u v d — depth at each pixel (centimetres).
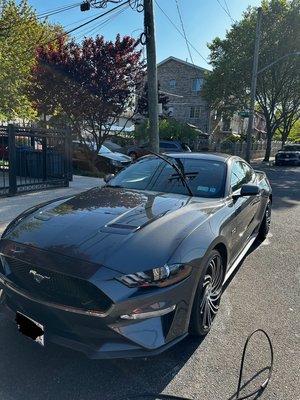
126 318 229
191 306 267
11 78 2002
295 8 2431
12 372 252
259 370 266
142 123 2331
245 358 279
